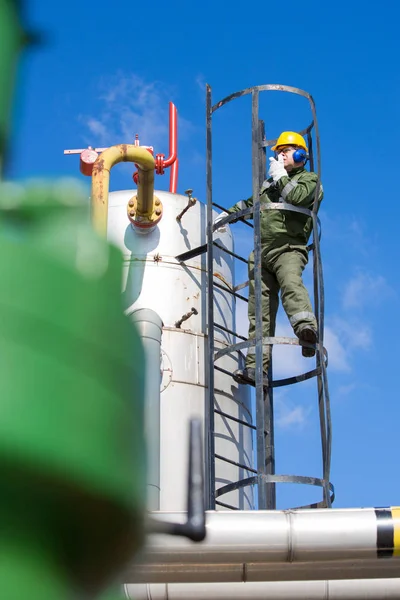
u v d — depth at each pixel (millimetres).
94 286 1164
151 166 8922
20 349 1104
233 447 9375
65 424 1111
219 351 9094
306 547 4391
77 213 1192
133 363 1199
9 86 1241
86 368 1144
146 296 9492
